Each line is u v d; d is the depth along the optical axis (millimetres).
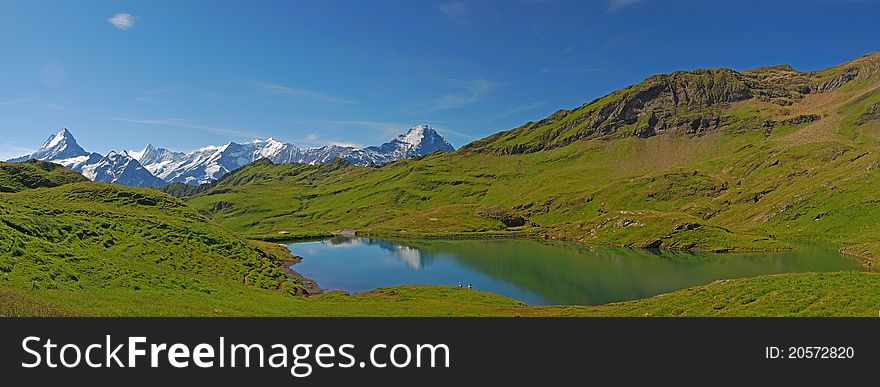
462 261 140750
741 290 45094
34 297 34000
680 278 105188
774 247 147500
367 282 107000
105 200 126688
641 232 178875
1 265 41344
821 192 190500
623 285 98562
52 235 60969
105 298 40312
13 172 157000
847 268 110188
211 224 128000
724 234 161750
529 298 87625
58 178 169500
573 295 89812
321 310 53562
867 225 156125
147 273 56969
